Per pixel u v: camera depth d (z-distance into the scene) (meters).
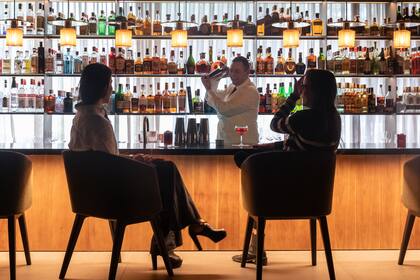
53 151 4.07
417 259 4.06
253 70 5.88
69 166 3.28
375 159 4.22
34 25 6.06
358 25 5.39
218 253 4.20
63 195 4.19
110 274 3.20
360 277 3.63
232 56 6.25
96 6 6.30
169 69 5.84
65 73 5.91
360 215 4.23
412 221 3.84
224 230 3.77
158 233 3.50
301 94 3.51
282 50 6.26
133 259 4.05
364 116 6.30
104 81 3.45
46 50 5.95
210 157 4.16
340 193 4.22
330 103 3.33
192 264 3.92
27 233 4.06
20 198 3.37
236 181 4.17
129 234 4.23
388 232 4.25
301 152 3.14
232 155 4.07
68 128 6.24
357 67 5.85
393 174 4.22
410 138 6.26
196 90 5.69
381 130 6.29
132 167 3.17
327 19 6.07
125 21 5.45
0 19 5.67
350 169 4.22
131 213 3.20
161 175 3.58
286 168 3.15
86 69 3.47
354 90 6.00
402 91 6.26
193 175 4.16
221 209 4.18
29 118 6.39
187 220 3.62
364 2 6.09
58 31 6.02
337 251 4.24
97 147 3.38
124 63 5.79
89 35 5.96
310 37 5.96
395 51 5.89
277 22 5.45
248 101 4.86
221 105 4.83
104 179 3.17
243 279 3.57
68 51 5.95
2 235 4.23
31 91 6.03
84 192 3.27
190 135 4.59
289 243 4.26
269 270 3.78
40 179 4.18
